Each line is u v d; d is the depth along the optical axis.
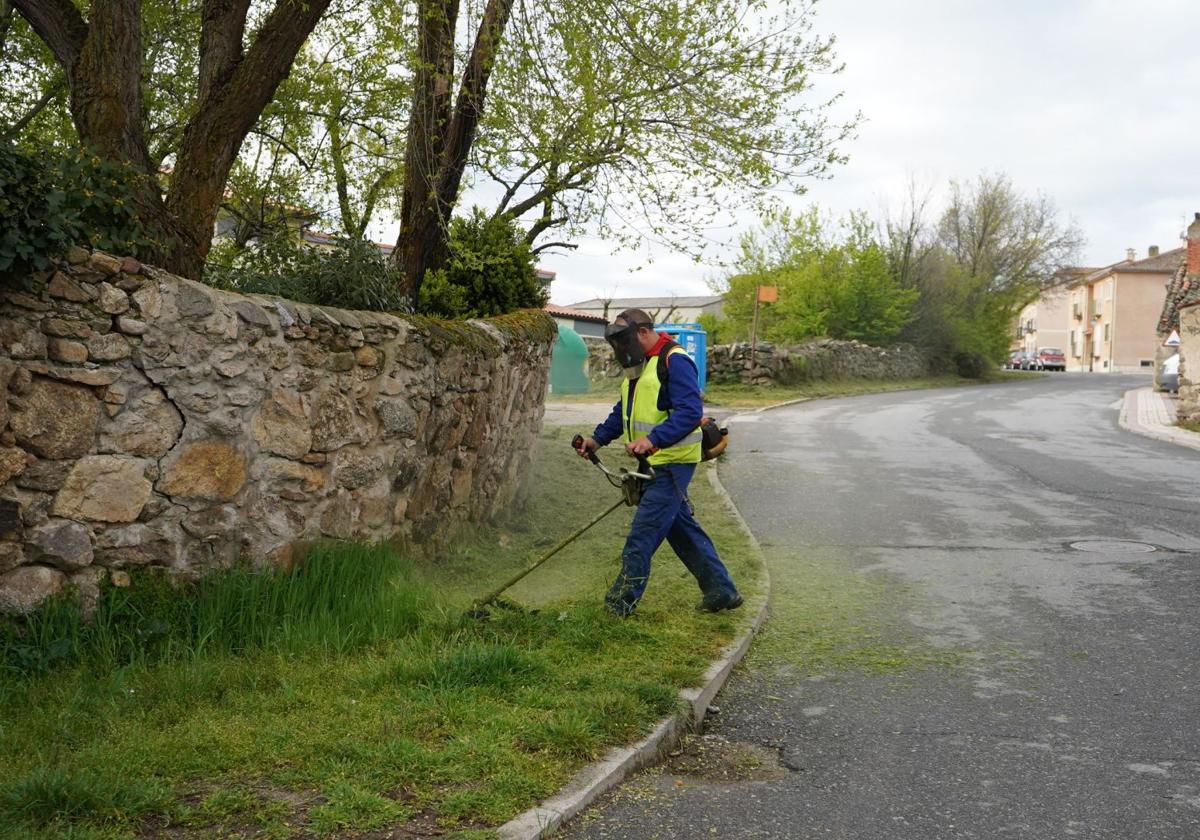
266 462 5.05
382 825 2.92
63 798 2.87
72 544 4.21
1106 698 4.64
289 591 4.90
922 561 7.82
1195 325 20.86
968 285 46.03
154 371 4.47
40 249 4.02
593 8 7.54
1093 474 13.34
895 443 17.25
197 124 6.02
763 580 6.77
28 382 4.03
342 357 5.55
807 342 37.31
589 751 3.58
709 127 8.45
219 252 10.07
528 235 10.75
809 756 3.93
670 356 5.54
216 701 3.91
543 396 9.66
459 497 7.14
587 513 8.97
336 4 9.88
